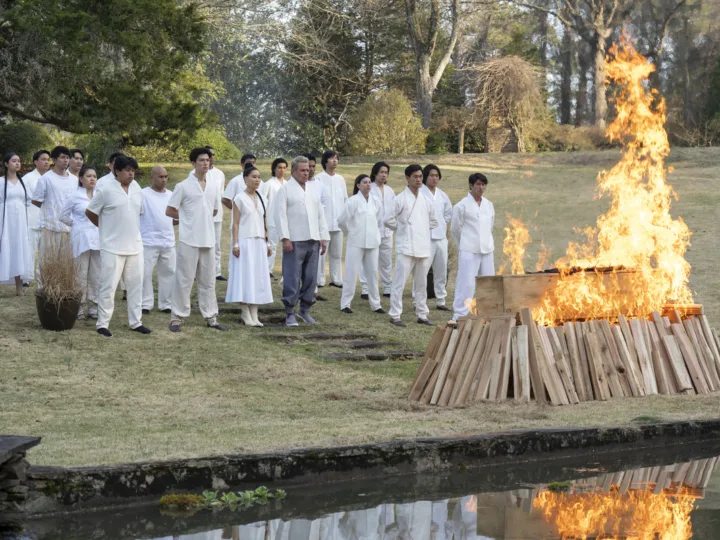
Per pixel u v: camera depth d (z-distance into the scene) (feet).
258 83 129.80
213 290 34.50
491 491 17.76
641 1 69.51
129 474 16.56
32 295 38.19
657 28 67.10
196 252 33.27
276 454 17.89
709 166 78.33
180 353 30.09
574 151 94.68
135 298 32.55
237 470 17.53
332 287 45.57
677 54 66.44
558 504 16.89
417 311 38.58
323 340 34.30
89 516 15.83
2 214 37.14
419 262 37.99
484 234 36.63
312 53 128.26
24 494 15.52
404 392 26.12
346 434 20.15
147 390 25.44
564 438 20.65
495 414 22.79
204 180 33.63
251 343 32.37
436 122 122.62
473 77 119.34
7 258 37.11
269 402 24.47
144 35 71.87
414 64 139.03
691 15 64.64
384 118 106.52
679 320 27.14
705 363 26.61
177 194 33.09
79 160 37.32
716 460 20.38
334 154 44.80
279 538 14.85
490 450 19.72
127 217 31.78
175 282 33.22
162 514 16.06
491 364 24.54
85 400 23.97
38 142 79.71
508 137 121.70
